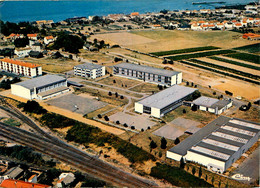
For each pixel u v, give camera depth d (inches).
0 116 7509.8
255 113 7662.4
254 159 5600.4
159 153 5629.9
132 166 5452.8
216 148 5580.7
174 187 4849.9
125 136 6417.3
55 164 5506.9
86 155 5826.8
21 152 5718.5
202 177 5014.8
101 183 4857.3
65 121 7101.4
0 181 4889.3
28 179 4950.8
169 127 6855.3
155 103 7613.2
